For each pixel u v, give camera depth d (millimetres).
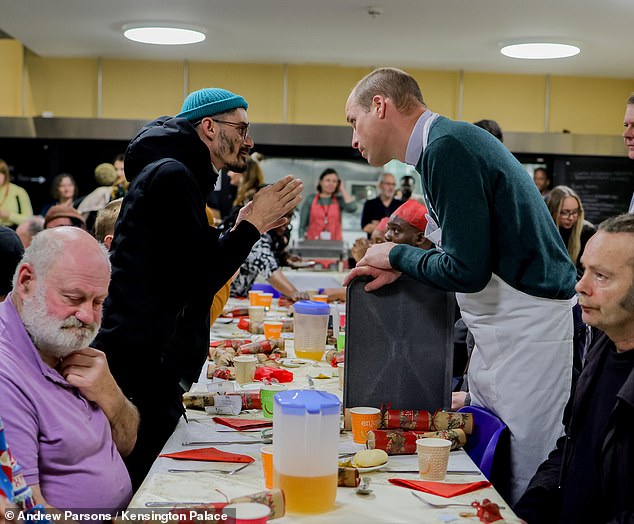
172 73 8797
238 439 2174
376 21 6605
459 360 3393
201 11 6430
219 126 2684
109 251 2551
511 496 2412
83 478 1824
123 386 2410
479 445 2293
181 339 2506
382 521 1613
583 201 8844
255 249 4848
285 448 1650
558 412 2402
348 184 8805
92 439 1861
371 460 1931
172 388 2447
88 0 6168
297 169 8781
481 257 2236
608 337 1942
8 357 1771
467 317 2475
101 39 7672
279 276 4832
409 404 2371
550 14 6191
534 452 2395
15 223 8133
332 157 8766
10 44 8664
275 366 3018
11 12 6617
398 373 2365
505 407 2398
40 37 7637
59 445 1790
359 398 2365
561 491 1985
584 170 8820
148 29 6867
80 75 8750
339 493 1779
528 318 2363
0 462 1492
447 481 1860
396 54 8047
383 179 8281
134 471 2338
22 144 8719
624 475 1728
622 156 8734
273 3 6117
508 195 2262
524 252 2309
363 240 4879
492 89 8898
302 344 3205
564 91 8922
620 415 1729
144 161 2549
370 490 1795
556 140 8602
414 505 1712
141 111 8805
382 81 2398
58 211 4309
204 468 1925
